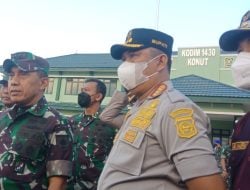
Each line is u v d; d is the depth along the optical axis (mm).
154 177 1924
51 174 2664
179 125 1886
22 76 2805
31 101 2832
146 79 2324
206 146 1842
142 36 2357
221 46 2311
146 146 1972
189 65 22078
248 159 1908
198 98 15016
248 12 2189
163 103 2049
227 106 14742
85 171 4129
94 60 26359
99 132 4281
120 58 2533
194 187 1773
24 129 2697
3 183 2580
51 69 25078
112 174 2045
